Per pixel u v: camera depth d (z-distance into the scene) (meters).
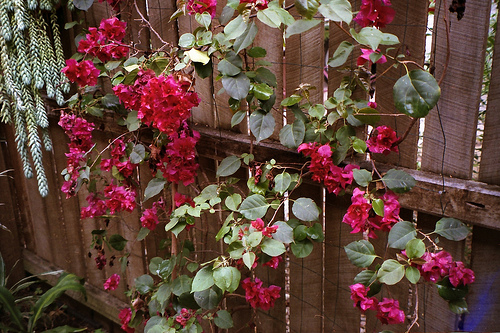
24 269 2.88
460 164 1.21
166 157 1.50
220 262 1.23
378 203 1.14
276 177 1.29
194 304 1.54
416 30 1.19
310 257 1.63
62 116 1.72
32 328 2.07
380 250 1.47
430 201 1.23
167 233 1.99
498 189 1.13
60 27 2.02
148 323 1.58
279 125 1.51
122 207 1.64
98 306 2.42
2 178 2.69
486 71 1.55
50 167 2.45
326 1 1.01
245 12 1.09
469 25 1.10
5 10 1.70
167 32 1.68
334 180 1.23
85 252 2.48
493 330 1.30
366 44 1.04
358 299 1.21
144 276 1.71
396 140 1.21
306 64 1.40
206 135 1.64
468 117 1.17
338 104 1.22
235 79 1.24
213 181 1.75
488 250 1.24
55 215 2.56
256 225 1.22
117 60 1.64
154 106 1.23
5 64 1.77
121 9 1.75
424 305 1.41
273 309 1.77
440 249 1.11
